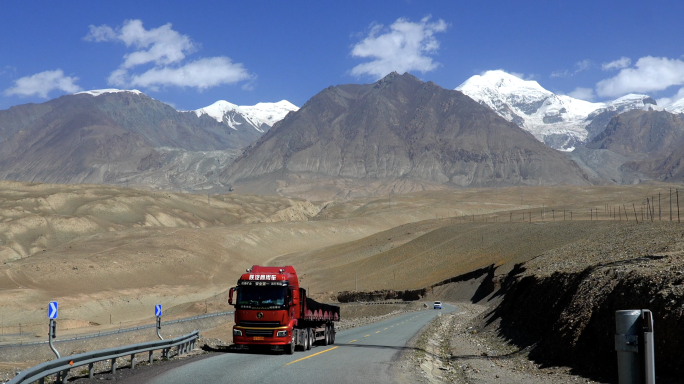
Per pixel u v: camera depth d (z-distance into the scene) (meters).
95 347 60.81
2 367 33.34
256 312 25.86
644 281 19.33
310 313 28.78
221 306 112.12
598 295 22.30
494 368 23.14
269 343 25.70
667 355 16.47
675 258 22.67
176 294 139.25
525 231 128.12
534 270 46.62
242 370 19.89
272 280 26.14
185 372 19.38
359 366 21.64
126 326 88.00
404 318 65.75
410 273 134.00
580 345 21.12
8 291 119.00
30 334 81.25
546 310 28.62
